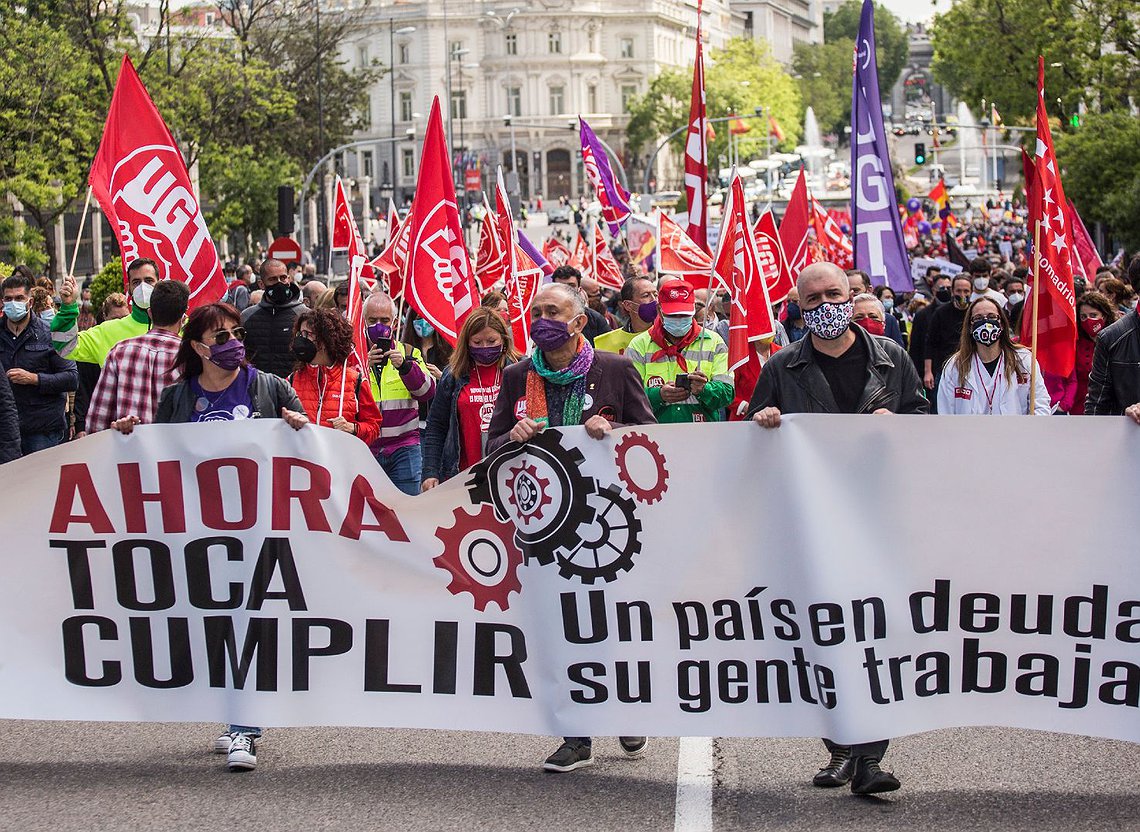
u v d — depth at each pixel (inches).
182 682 293.1
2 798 266.4
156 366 338.0
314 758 291.1
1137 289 438.9
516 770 281.4
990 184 5147.6
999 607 273.3
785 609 275.4
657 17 5807.1
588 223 2500.0
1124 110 1768.0
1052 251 398.6
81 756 294.2
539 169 5743.1
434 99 439.2
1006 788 267.1
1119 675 271.9
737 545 276.5
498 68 5723.4
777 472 275.1
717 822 248.8
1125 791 264.5
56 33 1267.2
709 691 278.4
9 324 481.1
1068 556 271.4
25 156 1231.5
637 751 294.5
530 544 282.5
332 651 289.0
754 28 7706.7
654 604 278.8
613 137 5787.4
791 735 276.1
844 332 280.5
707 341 356.5
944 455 272.4
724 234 410.3
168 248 429.1
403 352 422.6
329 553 288.8
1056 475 271.0
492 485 283.6
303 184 2059.5
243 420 289.6
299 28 2294.5
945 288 797.2
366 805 260.1
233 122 1756.9
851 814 253.0
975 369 395.5
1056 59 1845.5
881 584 273.3
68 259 1817.2
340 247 586.6
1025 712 274.1
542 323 285.6
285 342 490.3
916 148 2406.5
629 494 278.7
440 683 286.7
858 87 587.5
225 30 2108.8
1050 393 494.9
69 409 613.0
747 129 3782.0
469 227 3767.2
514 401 296.7
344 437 288.7
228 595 291.4
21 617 293.9
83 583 293.7
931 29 2076.8
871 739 270.4
